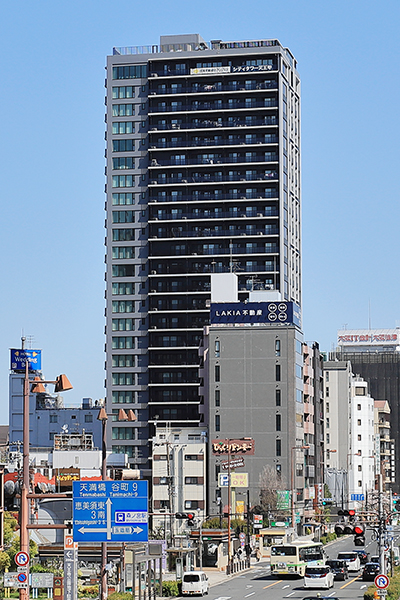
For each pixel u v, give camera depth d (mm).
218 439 180500
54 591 80312
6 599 77875
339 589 97062
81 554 90375
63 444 150500
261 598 89125
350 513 89125
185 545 123250
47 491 118688
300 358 188500
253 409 181500
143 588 89438
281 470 178875
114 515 59938
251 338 183500
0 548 79750
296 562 110500
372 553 150000
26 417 56188
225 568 125375
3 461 122562
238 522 157875
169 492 149875
